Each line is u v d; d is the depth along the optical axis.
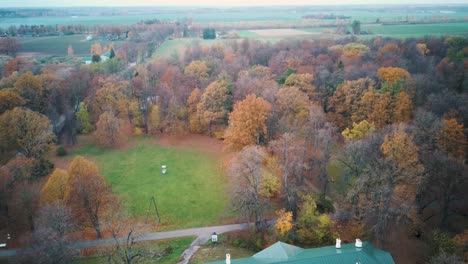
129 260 70.25
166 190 108.00
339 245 62.84
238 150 118.69
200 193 106.25
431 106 118.75
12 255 79.06
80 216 85.31
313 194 93.31
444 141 98.31
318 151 101.62
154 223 92.19
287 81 144.50
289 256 59.41
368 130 105.50
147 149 136.25
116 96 145.38
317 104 134.38
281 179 96.62
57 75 166.00
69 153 132.12
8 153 115.94
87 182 86.19
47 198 84.81
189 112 145.75
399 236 79.12
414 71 165.62
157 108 145.25
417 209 84.81
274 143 101.88
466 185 83.44
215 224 91.62
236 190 89.88
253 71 165.00
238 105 120.75
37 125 117.31
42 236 69.38
